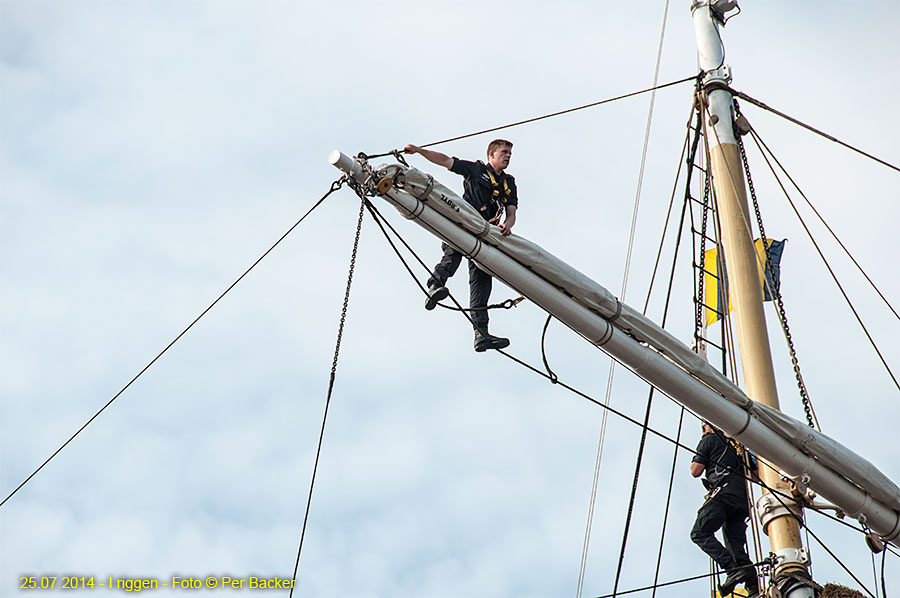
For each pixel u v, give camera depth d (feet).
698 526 84.17
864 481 80.23
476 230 71.46
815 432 79.82
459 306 74.59
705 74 100.89
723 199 97.14
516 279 72.84
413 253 72.84
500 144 80.48
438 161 78.02
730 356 95.09
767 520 83.05
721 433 84.99
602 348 75.97
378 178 68.13
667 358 76.89
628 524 79.77
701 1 105.19
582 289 74.02
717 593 86.74
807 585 79.10
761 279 101.35
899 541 81.61
